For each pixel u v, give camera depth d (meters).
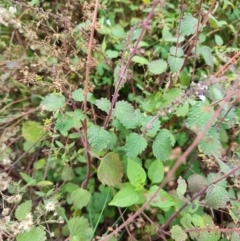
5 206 0.34
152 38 0.41
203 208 0.33
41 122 0.40
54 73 0.30
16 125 0.39
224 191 0.26
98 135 0.27
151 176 0.30
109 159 0.29
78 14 0.40
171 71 0.32
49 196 0.34
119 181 0.30
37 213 0.32
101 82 0.40
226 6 0.38
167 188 0.35
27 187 0.36
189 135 0.36
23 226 0.28
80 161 0.35
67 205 0.37
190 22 0.31
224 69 0.31
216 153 0.27
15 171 0.37
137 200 0.29
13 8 0.32
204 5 0.35
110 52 0.38
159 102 0.32
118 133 0.33
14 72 0.37
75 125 0.28
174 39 0.36
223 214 0.33
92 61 0.30
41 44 0.33
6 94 0.38
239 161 0.29
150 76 0.38
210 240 0.27
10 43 0.38
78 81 0.39
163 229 0.31
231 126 0.31
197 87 0.27
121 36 0.39
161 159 0.29
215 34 0.43
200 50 0.36
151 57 0.38
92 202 0.35
